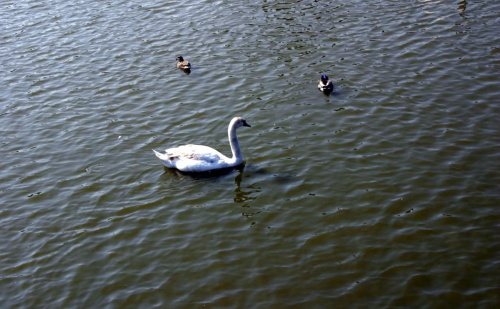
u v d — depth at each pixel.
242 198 18.17
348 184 18.39
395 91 23.84
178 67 27.14
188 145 20.20
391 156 19.66
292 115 22.72
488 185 17.83
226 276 15.11
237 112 23.28
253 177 19.17
